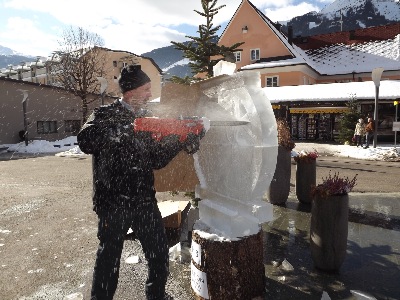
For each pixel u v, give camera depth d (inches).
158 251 105.6
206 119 100.3
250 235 111.3
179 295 123.4
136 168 98.1
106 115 94.3
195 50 203.5
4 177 429.4
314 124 914.7
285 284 128.9
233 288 108.5
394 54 1261.1
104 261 99.4
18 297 127.9
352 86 844.6
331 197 133.0
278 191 241.0
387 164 490.6
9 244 186.1
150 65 1562.5
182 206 196.2
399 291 122.4
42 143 906.1
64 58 1086.4
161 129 94.3
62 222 227.0
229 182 116.3
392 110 812.0
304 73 1158.3
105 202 97.3
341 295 120.6
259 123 99.9
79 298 124.3
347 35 1467.8
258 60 1261.1
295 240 174.2
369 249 160.4
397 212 221.3
